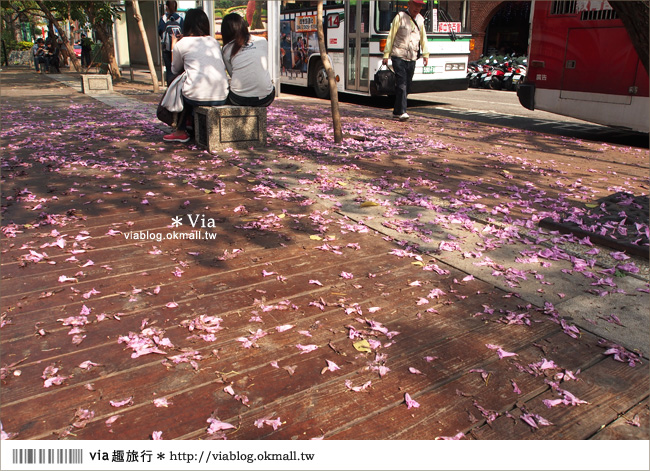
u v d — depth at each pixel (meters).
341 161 6.53
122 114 10.09
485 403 2.24
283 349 2.58
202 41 6.88
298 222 4.30
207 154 6.70
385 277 3.37
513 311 2.98
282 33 15.77
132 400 2.20
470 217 4.53
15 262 3.42
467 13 13.27
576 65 9.15
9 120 9.16
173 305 2.94
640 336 2.74
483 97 16.53
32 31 42.94
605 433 2.09
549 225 4.26
